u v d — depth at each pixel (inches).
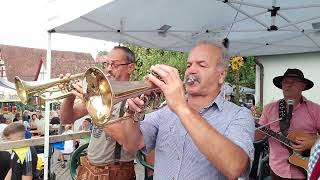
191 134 55.7
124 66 109.4
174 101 56.0
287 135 137.5
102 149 105.1
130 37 183.6
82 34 164.7
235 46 223.0
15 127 162.6
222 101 71.6
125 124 76.0
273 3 141.4
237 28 181.5
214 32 183.6
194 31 182.1
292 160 135.7
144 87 58.9
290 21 165.8
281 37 202.8
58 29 142.2
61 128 335.0
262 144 156.1
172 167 69.6
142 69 333.7
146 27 166.9
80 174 111.3
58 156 359.6
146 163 134.0
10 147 140.3
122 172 107.1
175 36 186.1
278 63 333.7
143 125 76.6
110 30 159.5
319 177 56.9
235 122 67.5
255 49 232.8
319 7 145.1
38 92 88.6
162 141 72.8
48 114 143.3
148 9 139.4
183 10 148.6
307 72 310.7
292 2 141.7
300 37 198.1
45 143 143.9
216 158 55.9
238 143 62.4
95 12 131.0
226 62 71.6
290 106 140.9
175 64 318.0
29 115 609.6
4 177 146.3
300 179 135.2
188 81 68.9
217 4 143.3
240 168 57.2
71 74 84.0
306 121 138.8
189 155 68.0
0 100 747.4
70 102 105.4
